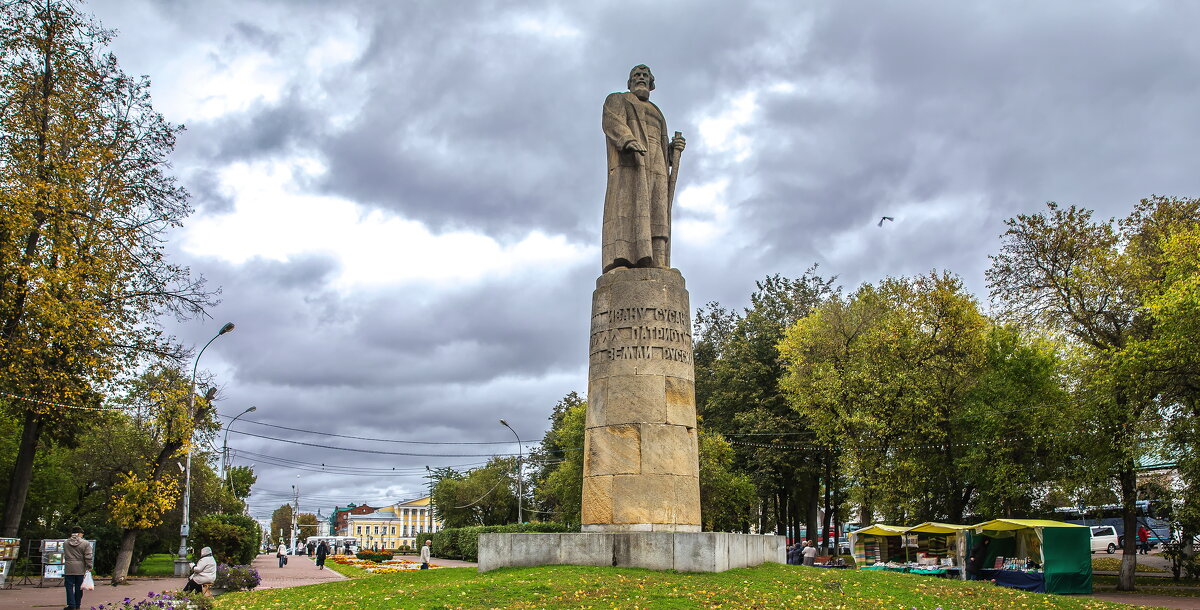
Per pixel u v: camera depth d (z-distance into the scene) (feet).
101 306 83.05
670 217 56.49
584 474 50.31
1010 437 101.76
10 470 119.34
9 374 78.28
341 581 55.67
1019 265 108.78
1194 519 89.92
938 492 112.47
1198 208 101.81
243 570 67.62
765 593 40.47
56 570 83.61
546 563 46.52
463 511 257.96
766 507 160.97
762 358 141.28
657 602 37.42
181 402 96.43
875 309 119.14
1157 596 84.38
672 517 47.52
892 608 41.32
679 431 49.34
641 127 56.13
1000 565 87.86
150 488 93.56
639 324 50.70
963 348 107.24
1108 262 100.07
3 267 77.25
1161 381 84.89
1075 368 98.78
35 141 82.79
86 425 97.76
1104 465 93.71
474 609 36.73
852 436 108.88
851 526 156.97
